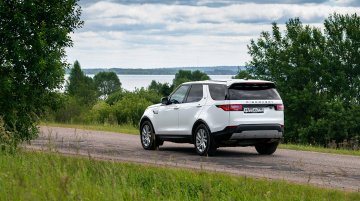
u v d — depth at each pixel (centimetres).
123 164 1245
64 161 1185
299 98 5269
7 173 862
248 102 1534
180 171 1166
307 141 5116
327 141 4991
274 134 1558
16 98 1448
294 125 5288
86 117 4397
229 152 1722
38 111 1512
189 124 1628
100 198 761
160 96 4722
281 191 939
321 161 1534
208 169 1309
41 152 1245
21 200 721
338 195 939
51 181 838
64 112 4394
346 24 5631
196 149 1608
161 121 1736
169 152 1706
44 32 1388
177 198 855
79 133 2541
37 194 753
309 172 1301
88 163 1204
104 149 1786
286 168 1362
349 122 4906
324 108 5166
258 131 1534
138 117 4341
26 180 845
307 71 5394
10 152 1295
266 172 1287
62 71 1457
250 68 5856
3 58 1420
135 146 1908
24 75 1445
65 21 1472
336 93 5459
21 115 1460
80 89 9875
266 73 5775
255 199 883
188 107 1634
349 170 1355
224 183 1033
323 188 1009
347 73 5581
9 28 1407
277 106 1569
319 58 5475
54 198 716
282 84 5512
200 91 1617
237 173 1253
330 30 5703
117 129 2862
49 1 1431
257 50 5841
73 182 830
